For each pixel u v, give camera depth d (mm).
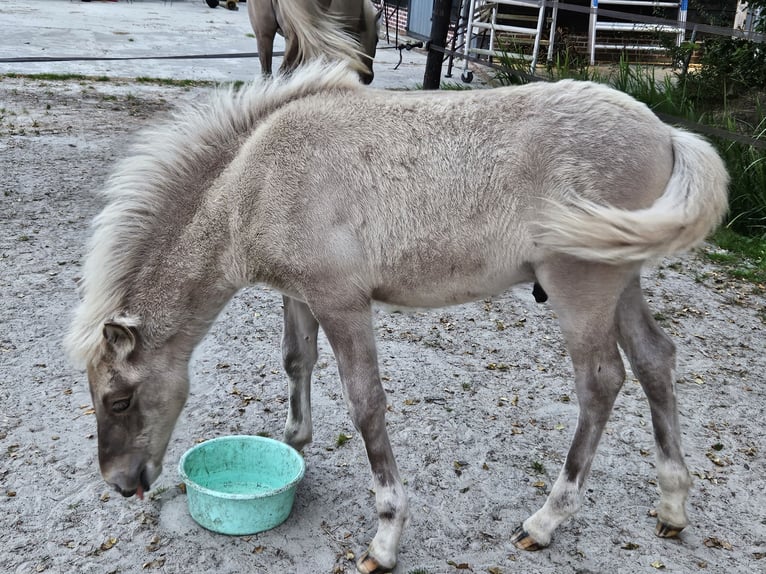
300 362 3293
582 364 2695
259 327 4793
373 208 2604
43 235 5855
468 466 3475
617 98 2674
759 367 4547
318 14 4059
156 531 2975
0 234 5812
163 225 2764
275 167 2650
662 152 2602
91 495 3172
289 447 3152
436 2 10086
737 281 5926
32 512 3057
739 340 4910
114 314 2709
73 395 3914
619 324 2967
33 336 4453
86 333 2670
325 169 2615
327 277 2625
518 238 2590
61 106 9773
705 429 3848
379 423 2707
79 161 7590
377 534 2791
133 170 2797
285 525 3021
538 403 4051
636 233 2385
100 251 2738
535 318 5141
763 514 3213
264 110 2828
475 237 2600
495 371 4387
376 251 2629
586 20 13703
